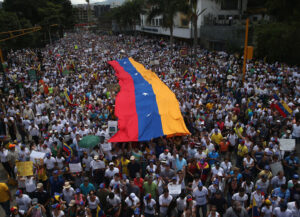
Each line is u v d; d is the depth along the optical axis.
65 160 10.80
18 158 10.77
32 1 73.44
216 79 22.80
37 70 28.34
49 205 8.59
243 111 15.27
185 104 15.53
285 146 9.95
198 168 9.56
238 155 10.84
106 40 76.31
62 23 82.19
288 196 7.83
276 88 18.95
